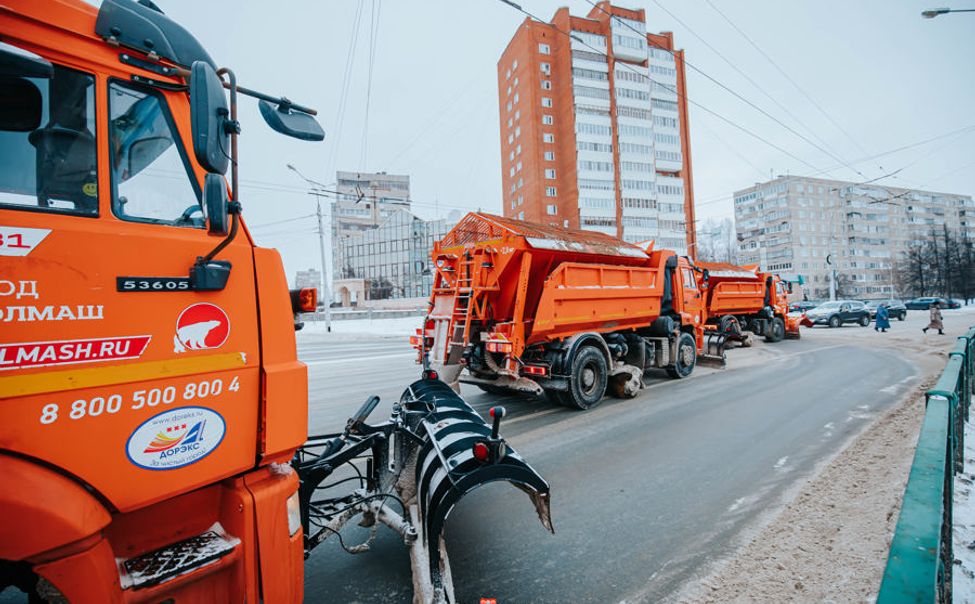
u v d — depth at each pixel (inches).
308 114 90.2
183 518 69.2
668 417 240.1
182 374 64.1
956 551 99.8
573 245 264.8
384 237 2493.8
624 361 323.9
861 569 101.0
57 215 57.4
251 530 69.2
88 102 62.7
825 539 115.0
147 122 67.8
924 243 2847.0
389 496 107.7
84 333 56.4
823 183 3265.3
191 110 60.9
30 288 53.2
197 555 64.5
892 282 3169.3
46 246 54.8
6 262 52.1
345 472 169.5
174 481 63.1
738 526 125.1
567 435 210.1
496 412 88.4
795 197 3161.9
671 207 2347.4
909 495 57.0
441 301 260.8
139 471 59.9
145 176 65.9
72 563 54.6
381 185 3558.1
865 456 172.9
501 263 241.0
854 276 3314.5
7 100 57.6
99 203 60.9
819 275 3186.5
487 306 250.4
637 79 2239.2
